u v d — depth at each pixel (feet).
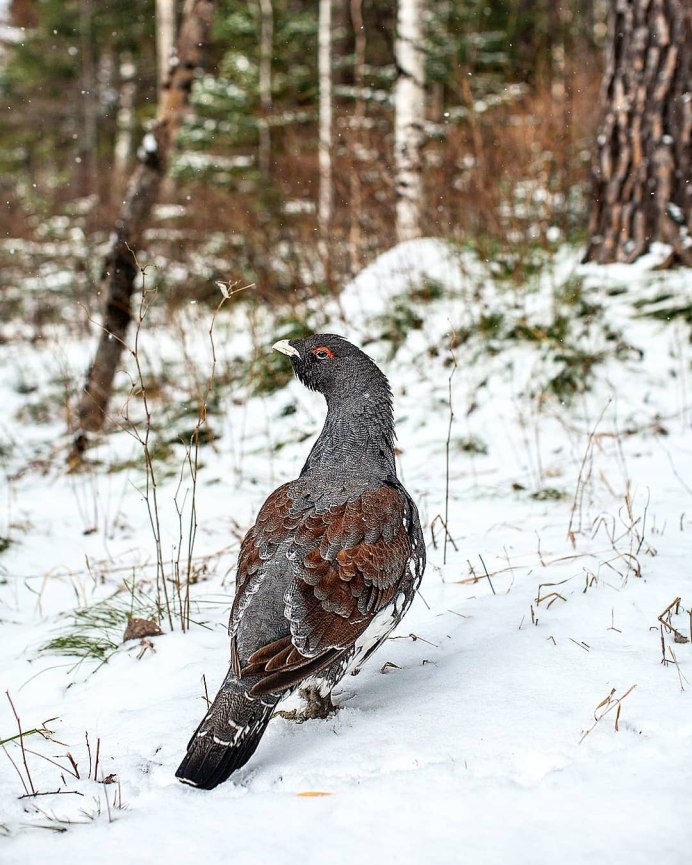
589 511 18.53
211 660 13.55
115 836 8.84
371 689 12.02
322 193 35.76
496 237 30.30
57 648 14.64
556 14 52.75
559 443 23.09
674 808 8.39
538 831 8.24
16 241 47.96
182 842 8.63
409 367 27.27
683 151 26.89
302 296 32.35
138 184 28.02
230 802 9.35
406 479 22.34
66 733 11.69
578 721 10.28
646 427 23.08
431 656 12.85
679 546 15.89
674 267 27.07
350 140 33.37
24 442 29.89
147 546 20.11
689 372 24.44
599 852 7.87
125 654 14.15
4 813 9.68
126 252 27.99
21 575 18.97
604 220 28.32
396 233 33.94
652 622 12.98
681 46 26.66
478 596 14.78
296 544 10.65
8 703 13.05
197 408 27.71
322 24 48.44
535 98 35.91
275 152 46.78
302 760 10.12
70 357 37.73
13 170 88.94
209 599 16.35
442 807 8.75
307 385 13.08
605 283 27.14
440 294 29.40
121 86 86.33
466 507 19.92
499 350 26.45
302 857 8.21
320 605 10.20
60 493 24.93
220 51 59.72
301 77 51.52
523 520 18.62
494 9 52.95
